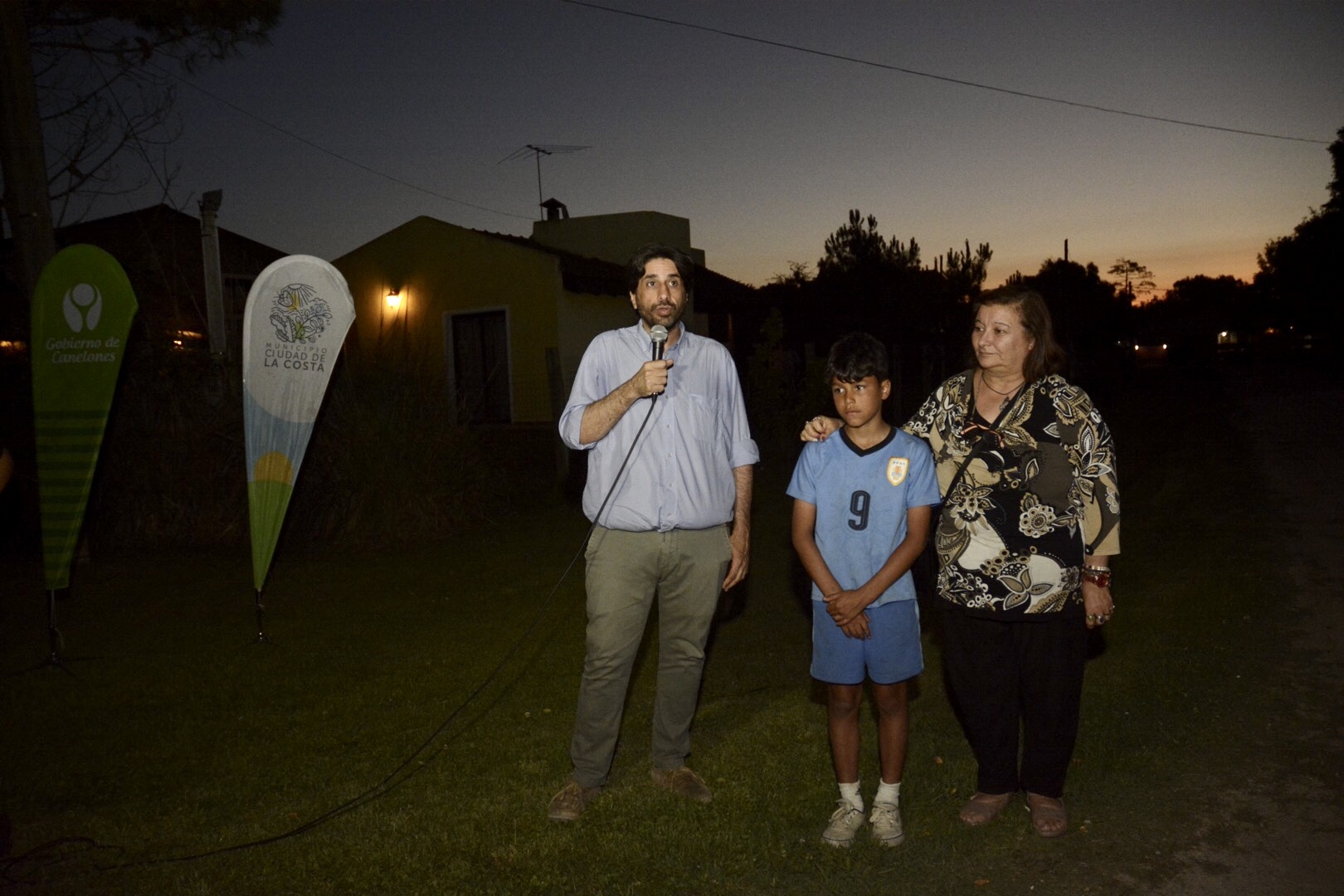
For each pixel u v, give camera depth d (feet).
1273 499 34.40
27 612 22.72
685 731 12.41
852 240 90.89
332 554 29.32
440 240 52.85
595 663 11.60
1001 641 11.03
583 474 44.91
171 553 29.94
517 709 15.65
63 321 19.06
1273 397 91.76
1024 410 10.49
